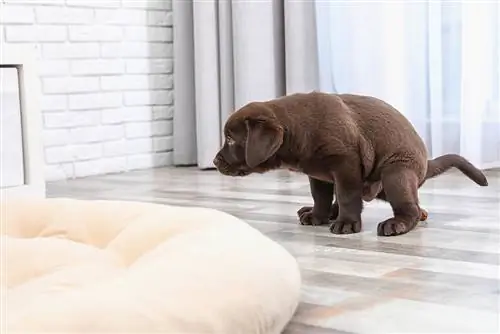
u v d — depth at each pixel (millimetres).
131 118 3623
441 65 3014
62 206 1755
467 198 2418
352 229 1976
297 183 2920
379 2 3119
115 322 1008
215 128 3527
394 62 3096
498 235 1883
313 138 1971
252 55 3416
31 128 2604
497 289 1419
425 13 3047
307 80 3367
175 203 2557
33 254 1502
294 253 1766
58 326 995
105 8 3496
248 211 2348
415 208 1965
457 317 1265
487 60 2912
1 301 1235
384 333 1206
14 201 1817
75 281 1326
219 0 3492
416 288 1440
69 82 3387
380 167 1993
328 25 3314
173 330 1026
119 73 3566
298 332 1226
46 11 3291
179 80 3654
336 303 1363
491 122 2963
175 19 3629
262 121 1946
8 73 2547
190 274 1152
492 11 2898
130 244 1509
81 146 3439
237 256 1241
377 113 2020
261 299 1146
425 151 2070
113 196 2775
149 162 3703
